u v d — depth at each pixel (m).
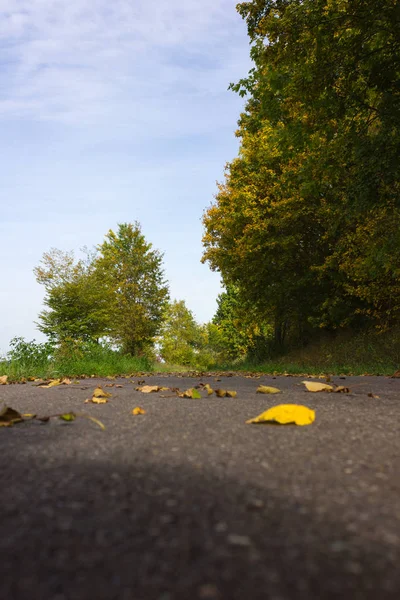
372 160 10.37
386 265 12.51
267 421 2.63
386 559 0.92
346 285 16.47
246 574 0.86
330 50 10.48
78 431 2.48
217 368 30.92
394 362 13.94
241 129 21.78
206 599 0.77
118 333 35.31
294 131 11.51
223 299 49.62
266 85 11.37
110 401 4.06
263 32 10.64
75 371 11.93
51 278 28.64
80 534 1.06
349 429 2.46
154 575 0.86
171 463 1.73
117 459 1.80
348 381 7.41
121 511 1.21
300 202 18.33
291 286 20.47
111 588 0.82
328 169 11.72
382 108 10.85
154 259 39.34
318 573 0.86
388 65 10.43
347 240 15.72
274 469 1.64
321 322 19.97
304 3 10.03
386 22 9.95
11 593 0.80
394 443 2.10
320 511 1.20
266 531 1.06
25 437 2.31
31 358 10.72
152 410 3.33
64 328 27.95
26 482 1.50
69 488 1.42
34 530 1.09
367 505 1.25
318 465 1.70
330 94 10.86
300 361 19.22
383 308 17.84
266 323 27.44
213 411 3.22
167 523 1.12
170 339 42.88
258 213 19.42
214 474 1.57
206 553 0.95
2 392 5.27
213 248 24.28
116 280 37.91
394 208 11.61
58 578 0.86
